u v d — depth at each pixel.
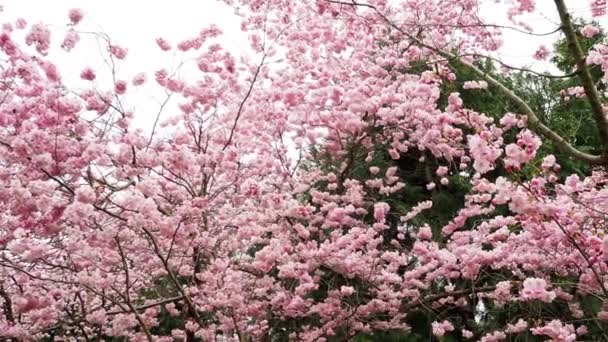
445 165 8.44
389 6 6.83
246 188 5.66
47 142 4.23
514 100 4.15
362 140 6.96
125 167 4.54
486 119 4.52
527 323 5.70
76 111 4.31
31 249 4.42
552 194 4.83
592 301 6.03
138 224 4.39
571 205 3.69
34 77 4.44
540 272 5.46
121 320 5.76
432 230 7.71
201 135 6.13
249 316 6.20
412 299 6.96
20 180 4.39
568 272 5.53
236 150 5.88
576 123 7.50
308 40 7.20
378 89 6.66
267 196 6.29
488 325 7.08
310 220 6.48
